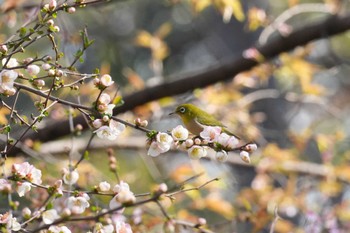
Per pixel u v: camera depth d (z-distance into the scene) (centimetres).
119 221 572
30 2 1070
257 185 1227
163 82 1098
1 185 515
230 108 1298
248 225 1491
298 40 1108
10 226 506
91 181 1014
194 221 1028
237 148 557
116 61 2012
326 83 2056
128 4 2044
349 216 1146
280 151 1309
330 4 1119
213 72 1102
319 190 1288
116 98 588
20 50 570
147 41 1272
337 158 1511
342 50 2053
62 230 534
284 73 1300
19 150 946
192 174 1117
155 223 912
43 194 841
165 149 551
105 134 558
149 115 1188
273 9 2075
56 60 578
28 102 1370
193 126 908
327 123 1908
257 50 1114
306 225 1080
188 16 2212
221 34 2214
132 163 1500
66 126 1029
